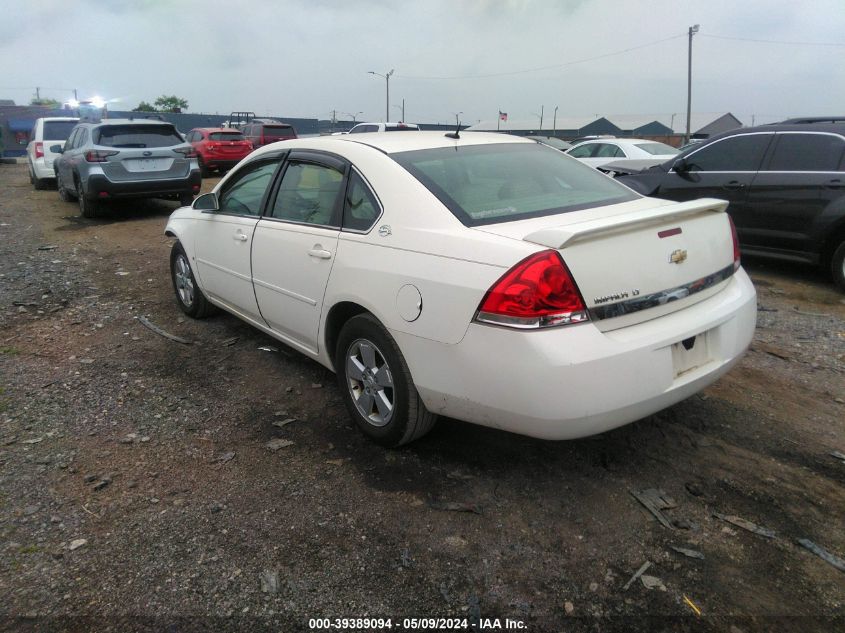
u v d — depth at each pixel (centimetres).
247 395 408
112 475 315
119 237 945
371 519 281
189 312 556
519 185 340
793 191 645
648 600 236
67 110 2619
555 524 278
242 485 308
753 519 280
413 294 292
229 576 247
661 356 272
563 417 256
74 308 588
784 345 489
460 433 355
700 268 301
